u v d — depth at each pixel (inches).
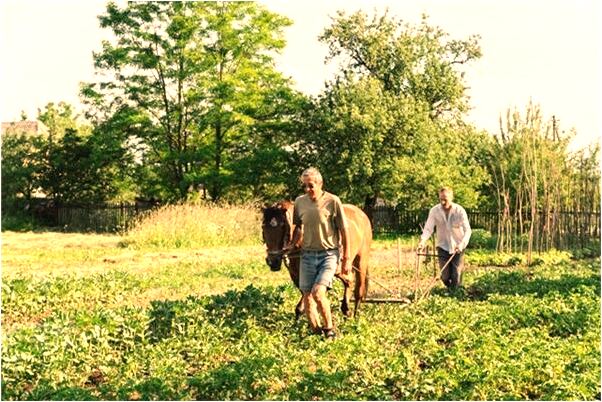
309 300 463.2
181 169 1967.3
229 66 1964.8
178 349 441.1
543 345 431.8
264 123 1951.3
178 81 1930.4
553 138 1261.1
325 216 457.4
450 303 575.2
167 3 1916.8
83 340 431.2
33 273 893.8
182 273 874.1
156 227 1336.1
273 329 500.4
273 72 1980.8
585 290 639.8
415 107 1840.6
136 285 736.3
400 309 562.6
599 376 377.7
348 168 1739.7
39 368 389.4
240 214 1466.5
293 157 1893.5
